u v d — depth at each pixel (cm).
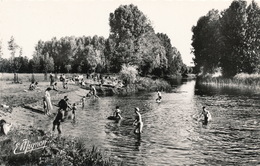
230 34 8788
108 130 2622
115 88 6656
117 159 1809
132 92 6781
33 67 11788
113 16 10031
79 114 3500
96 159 1619
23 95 3997
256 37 8638
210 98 5381
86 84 6794
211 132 2603
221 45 9425
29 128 2195
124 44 8869
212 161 1814
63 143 1748
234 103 4628
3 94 4012
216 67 10612
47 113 3162
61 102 3123
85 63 12988
